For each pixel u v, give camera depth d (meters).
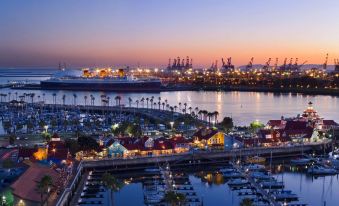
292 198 165.38
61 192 156.12
